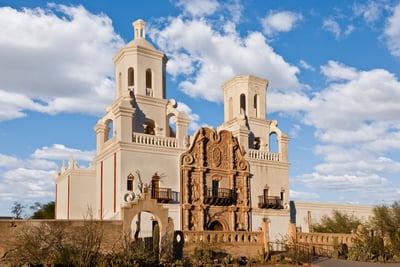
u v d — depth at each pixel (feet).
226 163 159.12
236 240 120.78
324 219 187.11
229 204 155.84
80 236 97.81
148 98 160.04
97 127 162.40
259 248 123.13
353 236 145.59
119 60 167.84
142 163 142.72
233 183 158.61
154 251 104.73
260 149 178.40
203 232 116.16
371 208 202.39
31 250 93.56
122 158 139.54
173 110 161.79
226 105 185.88
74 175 160.86
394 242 138.62
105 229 103.35
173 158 149.07
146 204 109.09
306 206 184.96
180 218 145.28
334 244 137.90
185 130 154.10
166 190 143.74
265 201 163.73
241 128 166.71
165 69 170.71
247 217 158.40
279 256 121.08
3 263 93.56
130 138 142.82
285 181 173.27
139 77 160.86
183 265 106.63
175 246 111.75
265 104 184.34
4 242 94.43
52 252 95.09
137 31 169.78
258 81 183.21
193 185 150.82
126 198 136.77
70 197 158.71
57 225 98.43
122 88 162.81
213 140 157.69
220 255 116.67
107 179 148.56
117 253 97.09
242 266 111.14
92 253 93.91
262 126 179.93
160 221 110.32
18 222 96.12
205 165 153.99
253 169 165.58
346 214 192.24
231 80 183.52
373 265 114.21
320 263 118.21
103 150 151.84
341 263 118.62
